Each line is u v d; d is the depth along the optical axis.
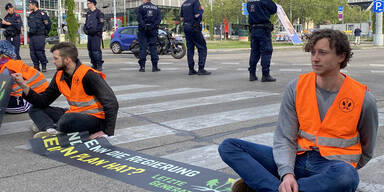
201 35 10.02
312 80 2.34
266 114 5.53
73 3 36.59
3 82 4.33
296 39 31.42
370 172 3.30
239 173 2.47
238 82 8.80
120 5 79.31
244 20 62.00
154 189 2.95
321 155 2.33
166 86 8.37
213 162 3.61
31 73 5.02
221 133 4.61
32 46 10.95
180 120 5.28
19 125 5.11
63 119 4.07
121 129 4.86
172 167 3.42
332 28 2.28
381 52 20.83
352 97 2.24
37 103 4.41
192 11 9.81
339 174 2.14
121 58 17.41
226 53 22.19
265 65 8.66
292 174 2.31
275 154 2.43
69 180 3.16
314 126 2.35
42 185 3.06
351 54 2.22
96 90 4.03
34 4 10.79
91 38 11.24
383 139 4.21
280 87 7.94
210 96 7.05
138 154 3.81
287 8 41.81
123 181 3.12
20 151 3.98
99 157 3.72
